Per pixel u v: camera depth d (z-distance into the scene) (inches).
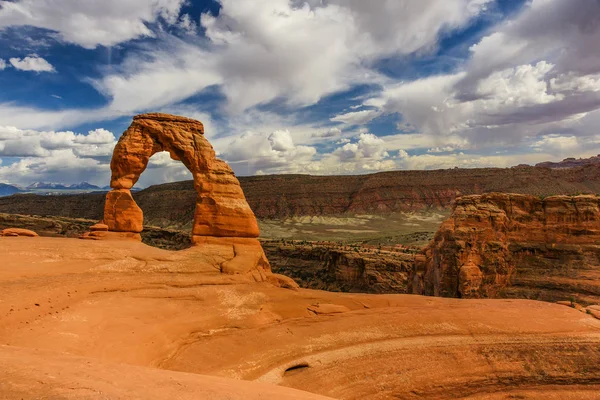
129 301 791.1
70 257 912.9
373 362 821.9
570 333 1001.5
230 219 1165.7
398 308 1075.3
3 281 721.0
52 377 338.0
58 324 635.5
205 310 855.1
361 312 1024.9
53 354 458.0
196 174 1190.9
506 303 1183.6
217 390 414.3
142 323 730.2
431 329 967.6
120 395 323.3
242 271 1064.8
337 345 855.1
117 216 1189.1
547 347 938.1
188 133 1197.1
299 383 725.3
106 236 1162.6
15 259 842.2
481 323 1013.8
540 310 1123.9
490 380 840.9
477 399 807.7
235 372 693.9
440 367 844.0
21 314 618.8
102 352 602.9
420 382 799.7
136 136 1174.3
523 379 857.5
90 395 308.0
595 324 1059.9
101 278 840.3
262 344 802.2
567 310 1145.4
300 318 946.7
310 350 818.8
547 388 855.1
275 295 1013.2
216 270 1045.8
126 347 643.5
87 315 690.2
